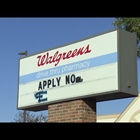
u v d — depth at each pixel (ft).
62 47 39.24
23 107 41.86
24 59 43.27
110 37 35.09
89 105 36.52
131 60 34.86
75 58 37.63
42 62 41.01
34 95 40.93
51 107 39.06
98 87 34.78
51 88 39.19
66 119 37.11
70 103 37.14
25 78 42.57
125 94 33.96
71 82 37.32
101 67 35.06
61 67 38.73
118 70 33.47
